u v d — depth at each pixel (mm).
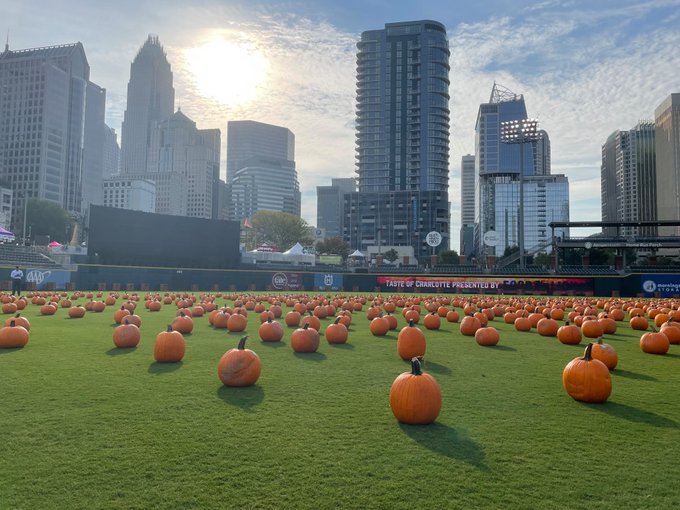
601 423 6598
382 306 26891
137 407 7078
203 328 17297
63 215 108000
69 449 5461
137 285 47219
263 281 54125
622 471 5059
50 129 150625
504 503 4355
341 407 7223
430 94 185500
